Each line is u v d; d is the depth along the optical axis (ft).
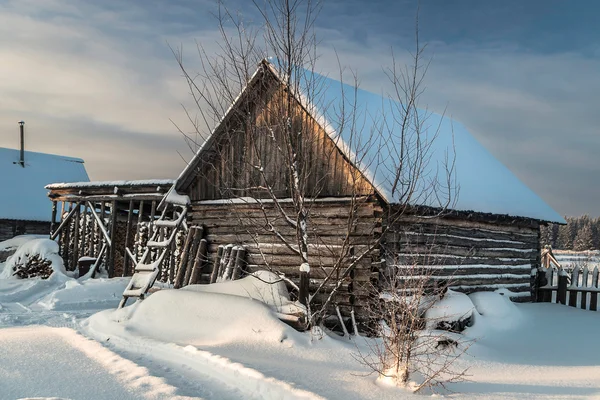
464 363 26.25
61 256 63.46
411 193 31.37
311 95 35.09
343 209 36.29
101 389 20.89
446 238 39.60
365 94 46.01
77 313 42.27
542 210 50.01
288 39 30.96
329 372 23.09
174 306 33.53
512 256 47.24
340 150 34.42
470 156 51.16
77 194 62.13
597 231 298.56
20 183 102.89
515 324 36.63
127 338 30.53
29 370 23.43
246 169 41.52
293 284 32.42
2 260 74.33
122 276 57.00
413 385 20.74
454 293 35.73
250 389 21.16
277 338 28.60
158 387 21.13
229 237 44.04
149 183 56.03
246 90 34.14
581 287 47.91
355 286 34.94
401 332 21.70
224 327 30.68
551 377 23.79
